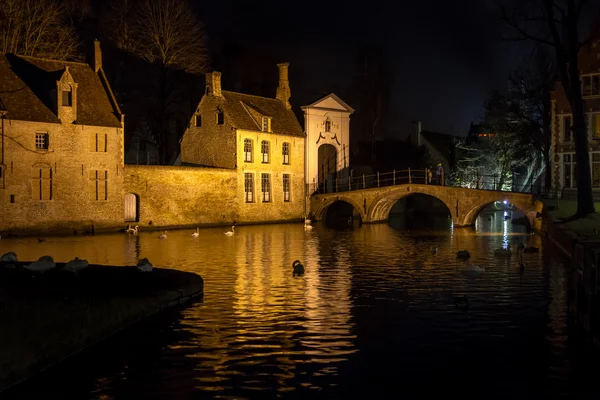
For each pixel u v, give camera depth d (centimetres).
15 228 3666
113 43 5038
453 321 1554
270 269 2381
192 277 1883
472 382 1153
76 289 1513
